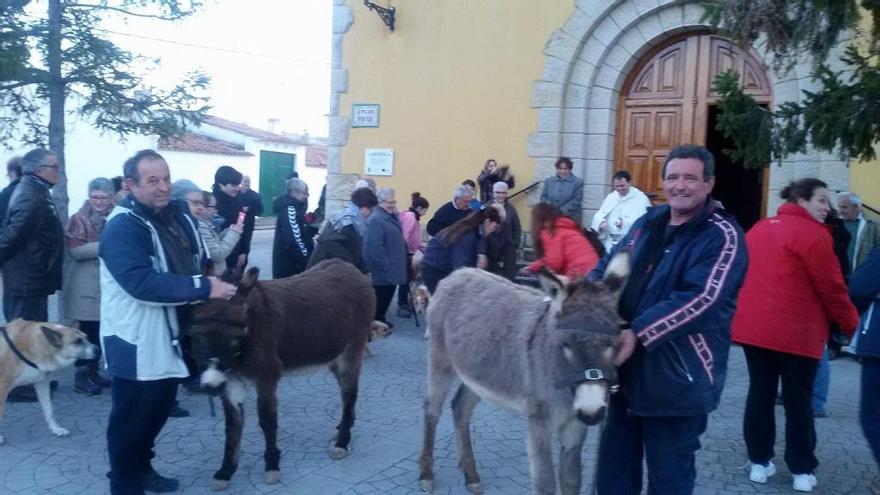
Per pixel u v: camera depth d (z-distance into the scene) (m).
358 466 5.23
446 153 11.90
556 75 11.02
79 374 6.68
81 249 6.51
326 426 6.06
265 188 33.28
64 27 12.19
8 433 5.70
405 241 10.10
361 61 12.41
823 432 6.03
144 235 4.10
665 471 3.33
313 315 5.07
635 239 3.52
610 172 11.06
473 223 7.55
